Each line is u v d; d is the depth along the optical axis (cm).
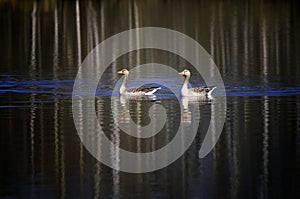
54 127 2895
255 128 2861
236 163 2414
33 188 2169
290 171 2309
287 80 4097
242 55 5319
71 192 2136
